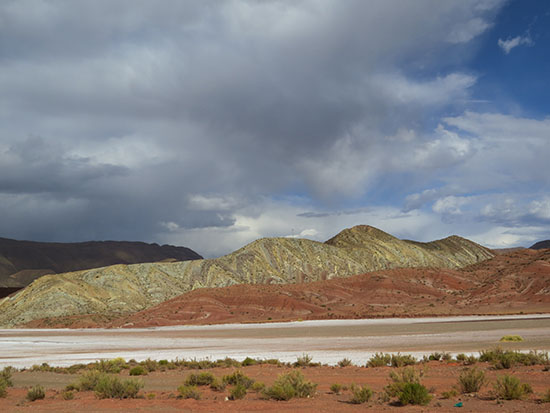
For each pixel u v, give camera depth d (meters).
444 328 75.38
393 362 30.48
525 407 14.57
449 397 17.05
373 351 43.69
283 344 57.31
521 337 52.72
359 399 16.33
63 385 26.14
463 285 157.50
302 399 17.39
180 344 65.25
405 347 46.81
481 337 56.34
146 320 131.88
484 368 26.34
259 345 57.44
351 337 64.62
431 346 46.97
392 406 15.40
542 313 108.31
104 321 143.50
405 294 151.62
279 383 18.55
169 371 32.00
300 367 31.45
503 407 14.73
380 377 24.19
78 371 33.62
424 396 15.64
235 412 15.23
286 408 15.55
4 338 89.38
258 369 30.83
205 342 66.88
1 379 25.41
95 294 182.88
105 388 19.33
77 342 74.62
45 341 78.88
